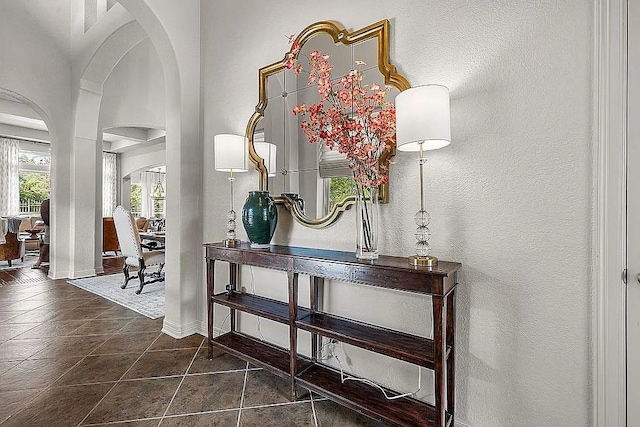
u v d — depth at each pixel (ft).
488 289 5.25
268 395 6.58
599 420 4.45
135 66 20.93
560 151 4.69
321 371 6.72
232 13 9.03
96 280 16.42
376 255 5.79
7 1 14.76
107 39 15.08
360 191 5.84
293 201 7.66
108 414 5.89
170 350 8.52
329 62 6.96
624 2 4.32
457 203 5.53
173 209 9.58
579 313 4.58
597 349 4.46
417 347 5.26
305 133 7.05
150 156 30.99
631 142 4.29
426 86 4.76
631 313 4.31
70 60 16.92
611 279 4.37
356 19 6.71
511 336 5.08
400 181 6.13
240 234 8.81
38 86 15.75
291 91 7.70
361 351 6.69
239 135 8.60
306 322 6.35
